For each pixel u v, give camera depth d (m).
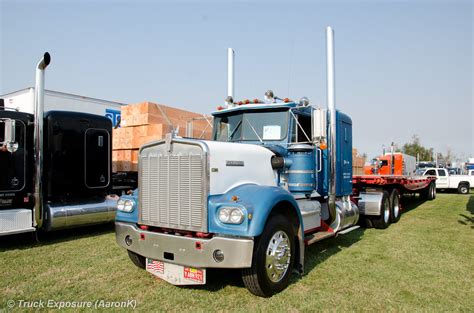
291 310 3.72
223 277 4.73
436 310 3.77
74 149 7.76
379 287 4.42
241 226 3.66
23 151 6.94
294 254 4.47
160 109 9.81
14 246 6.52
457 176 23.67
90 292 4.20
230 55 8.20
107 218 8.01
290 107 5.35
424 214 11.32
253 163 4.52
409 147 53.06
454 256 5.89
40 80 6.61
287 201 4.23
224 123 5.94
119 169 9.90
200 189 3.86
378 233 7.98
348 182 6.95
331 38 5.82
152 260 4.29
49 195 7.30
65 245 6.59
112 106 13.20
